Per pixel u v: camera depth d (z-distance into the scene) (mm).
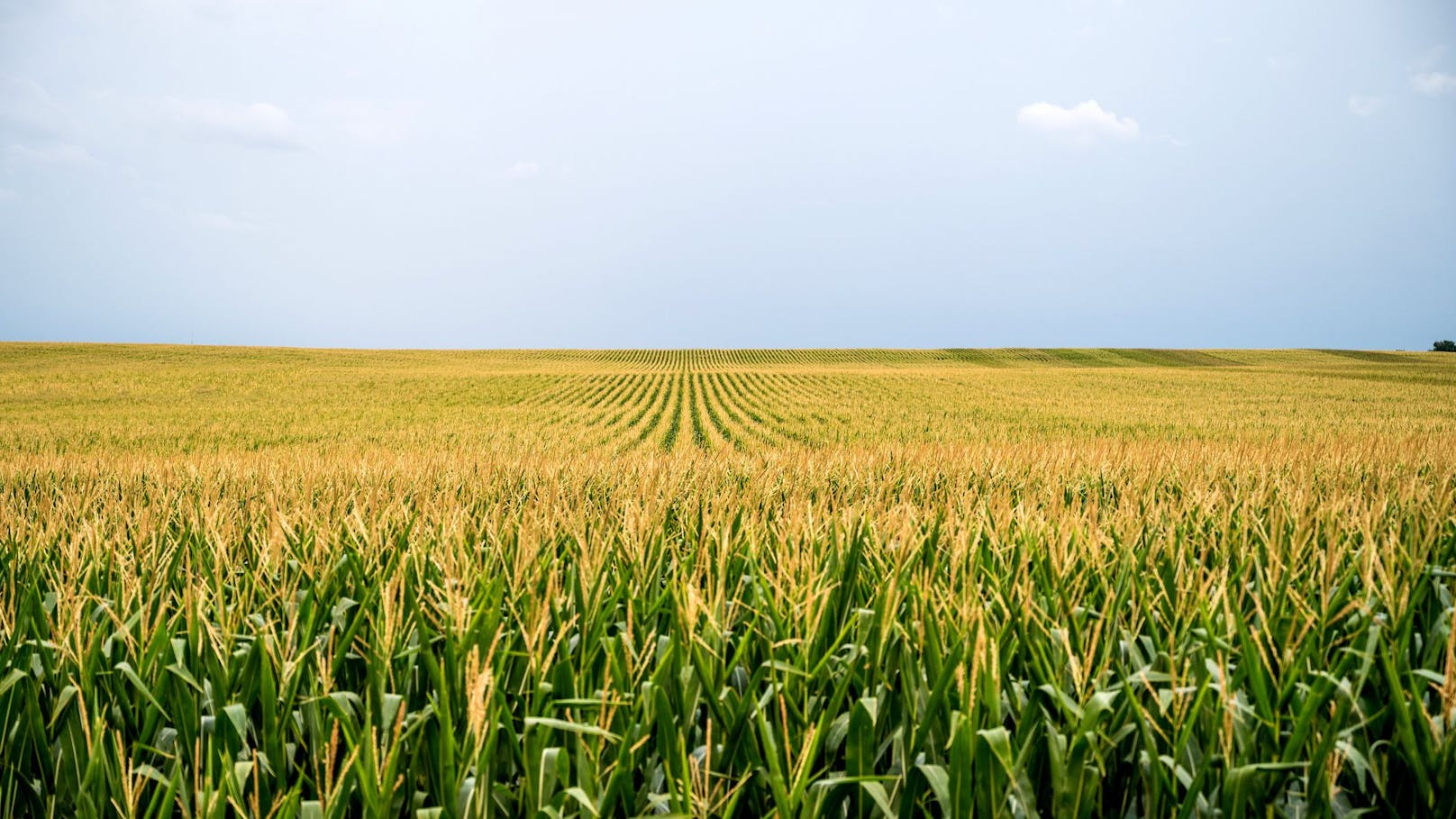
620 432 27812
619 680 2416
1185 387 49188
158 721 2609
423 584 3203
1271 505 5023
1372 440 12336
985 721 2223
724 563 3266
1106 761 2346
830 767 2359
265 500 6168
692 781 2178
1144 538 4172
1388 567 2857
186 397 42844
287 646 2545
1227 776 2061
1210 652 2547
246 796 2340
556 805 2129
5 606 3273
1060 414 33281
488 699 2076
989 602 2938
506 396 44094
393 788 2061
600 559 3281
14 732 2453
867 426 28344
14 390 46000
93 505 6504
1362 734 2406
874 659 2545
